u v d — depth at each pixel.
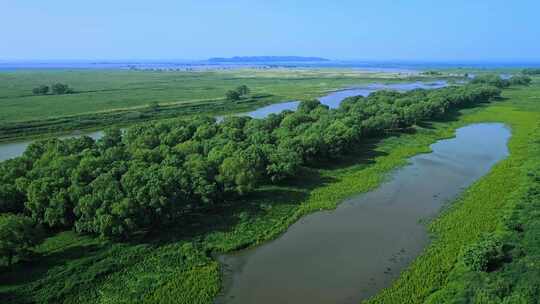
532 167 61.97
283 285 35.53
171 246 41.22
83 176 45.56
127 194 42.03
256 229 45.38
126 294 34.09
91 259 38.12
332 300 33.41
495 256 35.59
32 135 94.56
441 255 38.97
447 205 51.47
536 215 44.56
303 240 43.47
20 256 36.69
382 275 36.78
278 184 57.91
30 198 42.94
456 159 70.69
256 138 67.31
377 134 85.06
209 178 49.88
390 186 58.38
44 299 32.94
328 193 55.56
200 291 34.53
